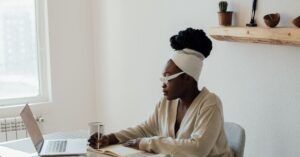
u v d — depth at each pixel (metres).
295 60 2.24
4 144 2.09
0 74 3.71
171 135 2.06
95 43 4.01
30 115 2.07
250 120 2.55
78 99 4.00
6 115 3.59
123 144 2.04
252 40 2.36
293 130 2.29
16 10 3.72
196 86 2.01
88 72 4.04
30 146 2.05
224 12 2.49
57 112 3.87
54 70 3.82
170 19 3.06
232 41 2.55
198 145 1.83
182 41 1.95
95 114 4.11
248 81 2.54
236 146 2.01
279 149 2.38
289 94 2.29
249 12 2.44
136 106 3.55
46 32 3.80
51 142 2.08
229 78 2.66
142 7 3.34
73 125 3.99
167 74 1.97
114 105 3.85
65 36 3.85
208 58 2.81
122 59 3.66
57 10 3.78
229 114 2.70
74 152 1.89
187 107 2.01
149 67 3.34
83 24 3.95
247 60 2.53
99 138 2.04
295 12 2.19
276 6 2.29
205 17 2.76
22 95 3.83
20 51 3.78
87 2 3.96
